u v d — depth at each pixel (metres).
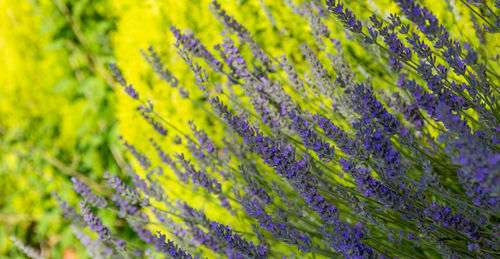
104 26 1.27
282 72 1.19
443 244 1.00
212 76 1.23
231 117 1.00
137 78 1.25
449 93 0.96
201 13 1.24
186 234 1.08
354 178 0.96
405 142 0.99
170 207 1.11
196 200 1.19
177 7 1.25
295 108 1.06
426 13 0.93
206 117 1.22
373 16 0.97
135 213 1.10
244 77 1.07
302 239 1.01
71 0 1.30
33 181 1.30
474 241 0.98
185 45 1.05
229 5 1.23
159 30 1.25
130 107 1.25
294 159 1.00
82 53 1.29
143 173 1.23
